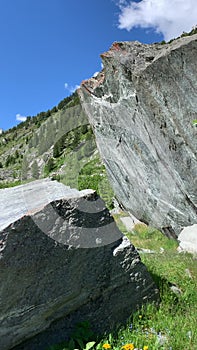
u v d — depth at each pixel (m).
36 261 3.90
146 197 12.43
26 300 3.87
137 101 10.11
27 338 3.93
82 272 4.27
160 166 10.65
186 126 8.76
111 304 4.49
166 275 5.87
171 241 11.05
